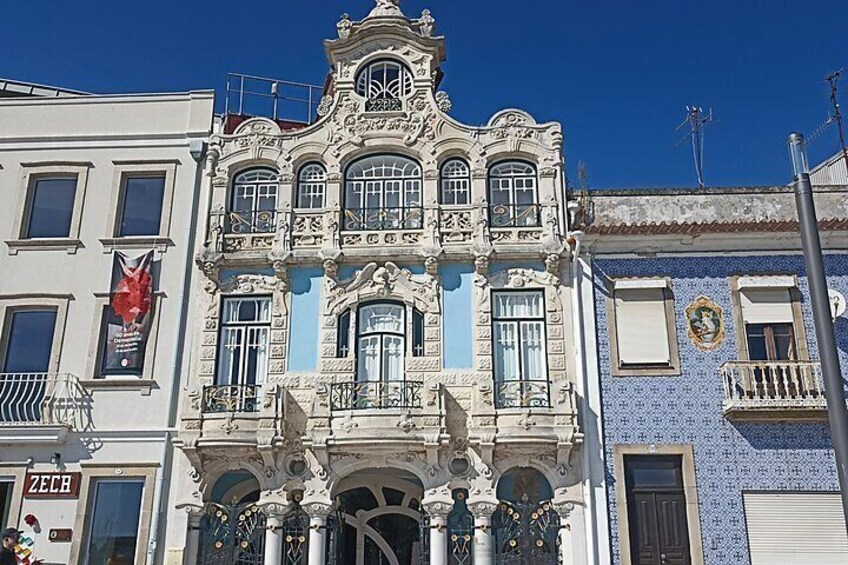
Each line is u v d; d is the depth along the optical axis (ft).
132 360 62.03
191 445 57.67
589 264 61.82
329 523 57.82
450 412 58.75
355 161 67.00
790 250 61.05
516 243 62.59
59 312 63.21
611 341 59.67
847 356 58.18
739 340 59.16
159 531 57.52
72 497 58.65
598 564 54.65
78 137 68.18
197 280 63.77
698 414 57.57
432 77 68.74
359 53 69.51
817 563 54.13
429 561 56.85
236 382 61.31
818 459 56.13
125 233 65.98
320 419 57.88
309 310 62.44
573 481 56.85
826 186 63.00
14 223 65.92
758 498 55.62
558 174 64.90
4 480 59.41
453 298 62.08
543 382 58.80
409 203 65.41
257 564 57.36
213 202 65.62
